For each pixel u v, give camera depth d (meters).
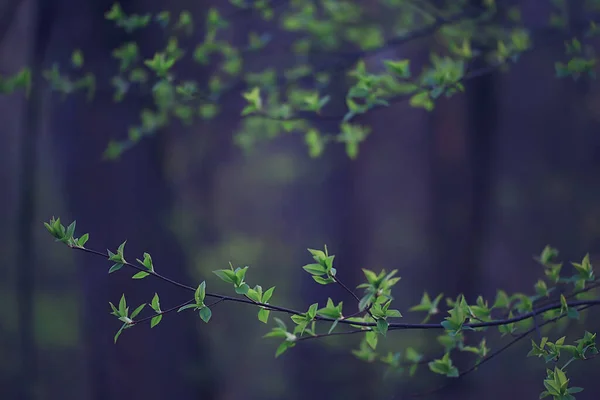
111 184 5.97
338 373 8.66
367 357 2.91
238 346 10.38
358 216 11.98
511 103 9.82
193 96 3.41
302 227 13.98
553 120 9.72
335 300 11.77
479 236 8.98
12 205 12.63
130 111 5.77
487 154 8.80
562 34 3.46
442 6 3.81
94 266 6.14
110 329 6.23
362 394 8.31
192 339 6.46
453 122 8.95
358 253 11.98
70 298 10.34
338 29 4.20
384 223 13.45
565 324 3.02
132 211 6.06
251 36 3.87
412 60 8.23
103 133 5.79
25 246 5.47
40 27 5.25
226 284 10.15
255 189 16.36
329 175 12.00
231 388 9.87
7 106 12.66
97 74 5.01
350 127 3.77
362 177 12.01
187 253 6.59
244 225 16.28
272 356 10.37
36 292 9.83
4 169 12.79
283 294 12.69
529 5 4.83
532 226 9.43
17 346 8.77
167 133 6.30
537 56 8.12
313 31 4.10
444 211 9.16
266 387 9.93
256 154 12.81
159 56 3.08
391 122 12.59
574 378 6.55
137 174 6.05
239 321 10.80
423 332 7.07
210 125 6.62
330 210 12.07
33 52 5.26
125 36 5.27
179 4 5.39
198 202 10.74
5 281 10.58
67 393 9.29
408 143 12.76
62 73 5.06
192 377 6.36
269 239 15.23
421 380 6.48
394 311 1.87
